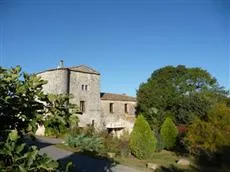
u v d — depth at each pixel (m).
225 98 43.09
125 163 18.84
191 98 35.84
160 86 46.88
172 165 18.92
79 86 38.94
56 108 3.79
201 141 20.17
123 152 22.06
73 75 38.47
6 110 3.55
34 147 3.20
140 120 22.06
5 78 3.56
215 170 17.86
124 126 43.03
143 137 21.33
